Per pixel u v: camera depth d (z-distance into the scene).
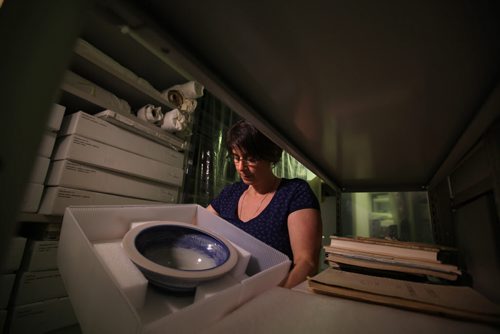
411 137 0.59
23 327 0.76
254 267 0.40
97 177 0.94
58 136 0.91
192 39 0.31
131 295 0.23
